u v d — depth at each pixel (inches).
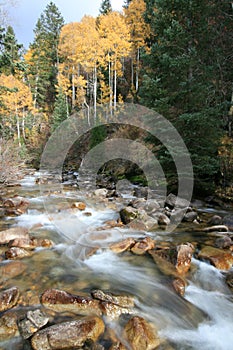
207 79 302.0
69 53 994.1
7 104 903.7
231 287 122.1
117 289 116.5
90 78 1024.9
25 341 81.1
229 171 280.8
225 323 101.0
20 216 244.5
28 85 1202.6
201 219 230.8
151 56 311.0
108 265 143.8
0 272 129.3
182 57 272.8
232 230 196.7
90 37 809.5
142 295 113.0
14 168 428.5
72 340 80.4
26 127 1021.8
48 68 1284.4
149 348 81.7
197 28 293.7
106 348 79.4
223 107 285.6
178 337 90.0
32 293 109.3
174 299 112.5
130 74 1054.4
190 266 138.0
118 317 95.5
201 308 109.1
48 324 87.9
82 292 112.4
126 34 812.0
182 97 283.1
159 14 322.0
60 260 148.7
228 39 362.3
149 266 140.3
